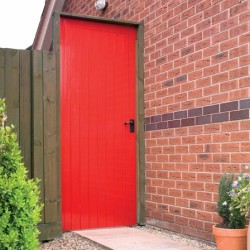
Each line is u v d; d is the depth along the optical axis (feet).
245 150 12.16
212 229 12.60
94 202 15.92
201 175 13.78
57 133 14.87
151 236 14.58
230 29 12.81
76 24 15.94
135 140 16.56
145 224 16.42
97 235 14.75
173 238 14.37
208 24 13.64
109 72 16.33
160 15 15.81
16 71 14.30
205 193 13.61
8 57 14.23
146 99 16.53
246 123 12.16
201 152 13.80
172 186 15.10
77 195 15.69
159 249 12.85
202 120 13.78
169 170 15.25
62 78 15.64
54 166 14.62
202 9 13.89
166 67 15.46
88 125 15.93
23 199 7.82
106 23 16.35
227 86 12.85
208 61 13.60
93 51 16.14
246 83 12.20
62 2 22.59
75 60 15.87
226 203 11.53
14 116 14.21
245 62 12.27
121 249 12.83
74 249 13.44
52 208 14.52
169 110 15.28
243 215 11.41
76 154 15.71
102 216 16.01
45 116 14.55
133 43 16.75
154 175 16.03
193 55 14.21
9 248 7.49
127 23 16.52
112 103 16.30
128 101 16.53
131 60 16.69
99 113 16.10
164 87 15.55
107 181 16.12
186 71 14.51
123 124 16.42
